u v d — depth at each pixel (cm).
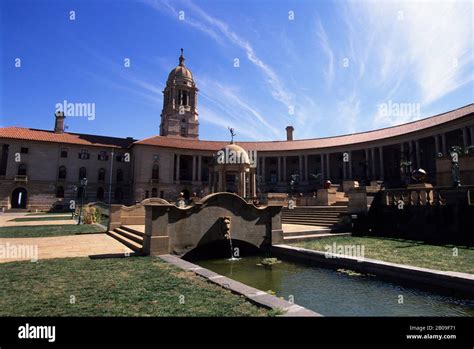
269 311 491
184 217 1197
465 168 1839
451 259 948
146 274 762
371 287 799
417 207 1538
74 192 6525
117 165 7106
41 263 895
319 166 7238
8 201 5881
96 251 1156
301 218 2219
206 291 610
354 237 1591
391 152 6169
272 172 7588
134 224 2033
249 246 1362
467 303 656
